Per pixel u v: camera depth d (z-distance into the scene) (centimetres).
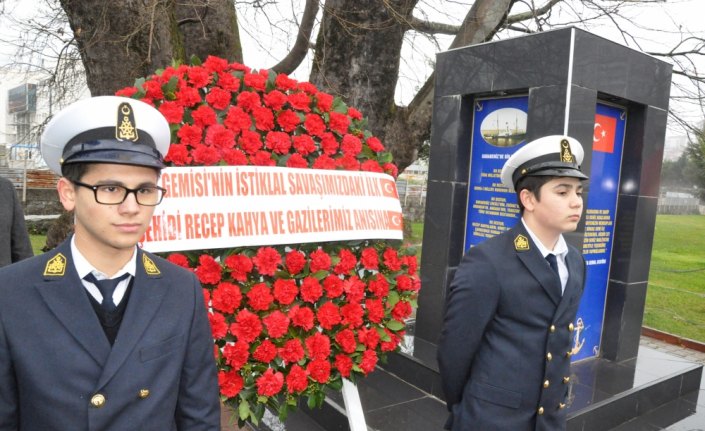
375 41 548
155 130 129
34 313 113
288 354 215
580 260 212
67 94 737
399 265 259
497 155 421
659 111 430
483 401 190
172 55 518
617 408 359
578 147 202
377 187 262
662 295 905
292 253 226
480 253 197
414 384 410
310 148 243
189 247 209
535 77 373
